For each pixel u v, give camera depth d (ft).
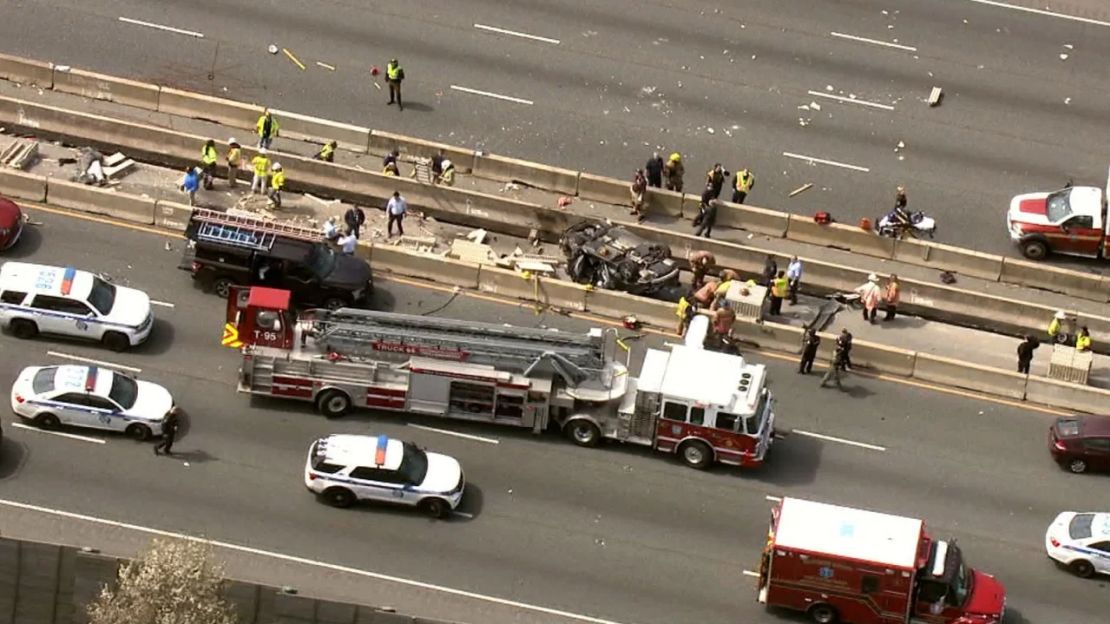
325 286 468.34
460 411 442.50
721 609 409.08
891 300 490.90
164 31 554.46
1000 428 460.96
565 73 555.69
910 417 461.78
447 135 534.78
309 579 404.98
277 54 551.59
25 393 427.74
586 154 534.78
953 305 496.64
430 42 560.61
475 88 548.31
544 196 522.88
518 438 444.14
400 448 420.36
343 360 440.45
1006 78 565.12
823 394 466.29
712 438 435.94
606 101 549.13
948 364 471.62
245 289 441.68
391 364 440.86
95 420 428.97
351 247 483.92
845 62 565.53
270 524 416.67
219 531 413.59
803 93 556.10
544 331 442.50
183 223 496.23
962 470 448.24
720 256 503.61
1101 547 417.90
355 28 562.25
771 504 434.71
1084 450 445.37
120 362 452.76
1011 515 437.58
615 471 438.40
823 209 525.34
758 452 436.76
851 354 473.26
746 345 478.59
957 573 397.39
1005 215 527.40
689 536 424.46
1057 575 423.23
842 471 444.96
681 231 515.91
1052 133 550.77
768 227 517.55
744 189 515.91
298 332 442.50
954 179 535.60
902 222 514.68
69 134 519.60
